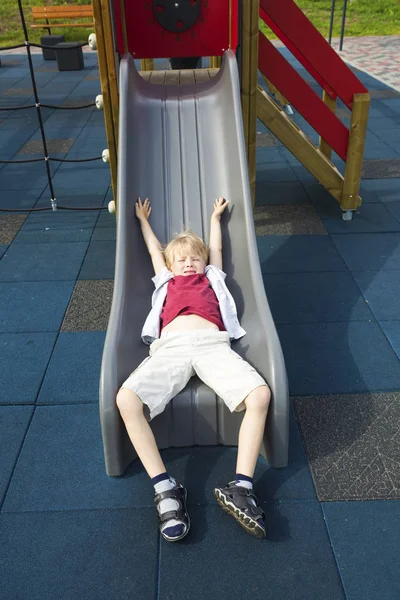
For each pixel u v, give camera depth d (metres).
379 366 3.11
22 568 2.09
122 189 3.28
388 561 2.08
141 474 2.49
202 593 1.99
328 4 18.09
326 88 5.35
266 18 4.77
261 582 2.02
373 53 12.93
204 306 2.78
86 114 8.34
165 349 2.55
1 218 5.06
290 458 2.54
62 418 2.80
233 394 2.34
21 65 12.26
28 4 17.28
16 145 7.08
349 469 2.47
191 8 3.82
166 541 2.18
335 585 2.01
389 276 4.02
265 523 2.24
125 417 2.28
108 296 3.83
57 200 5.45
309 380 3.02
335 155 6.54
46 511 2.32
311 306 3.70
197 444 2.60
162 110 3.80
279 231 4.74
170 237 3.44
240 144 3.45
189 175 3.60
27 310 3.70
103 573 2.07
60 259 4.34
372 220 4.89
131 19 3.85
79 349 3.30
